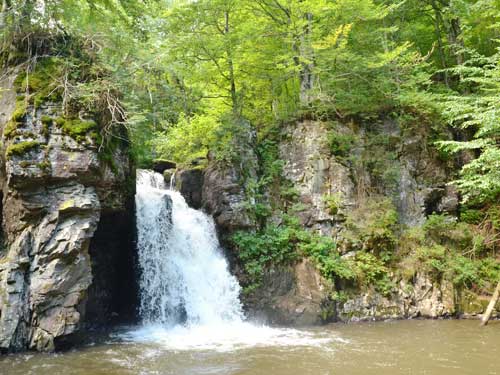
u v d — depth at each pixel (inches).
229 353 430.9
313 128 698.2
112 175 482.0
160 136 724.7
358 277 619.8
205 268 618.2
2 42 496.7
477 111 610.2
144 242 591.8
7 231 454.9
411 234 663.1
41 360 399.2
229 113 712.4
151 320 589.6
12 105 458.0
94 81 483.2
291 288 599.8
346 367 384.8
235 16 742.5
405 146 706.8
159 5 637.3
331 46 695.1
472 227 695.7
